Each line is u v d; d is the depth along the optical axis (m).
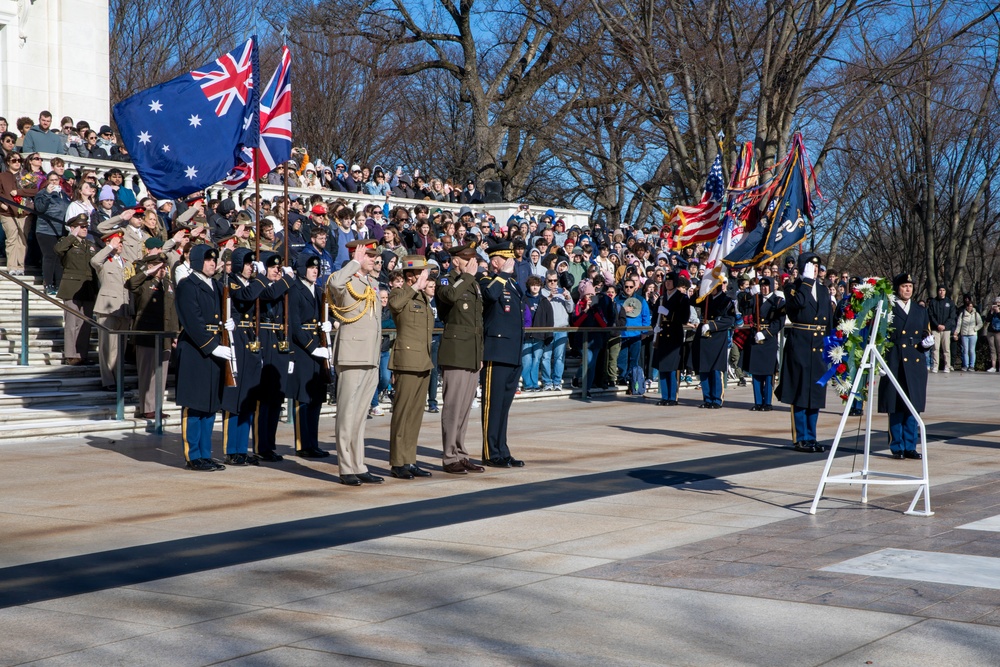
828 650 5.40
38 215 16.81
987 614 5.97
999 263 42.62
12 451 12.32
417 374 10.77
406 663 5.26
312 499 9.63
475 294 11.24
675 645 5.50
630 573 6.92
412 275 10.88
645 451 12.76
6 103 24.62
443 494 9.90
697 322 18.41
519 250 20.05
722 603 6.23
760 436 14.29
